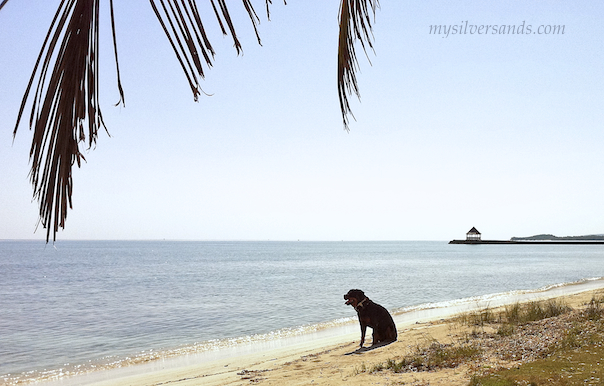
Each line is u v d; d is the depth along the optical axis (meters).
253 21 1.43
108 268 72.06
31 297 34.75
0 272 63.69
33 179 1.10
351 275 52.38
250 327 20.69
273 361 12.08
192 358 14.71
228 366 12.42
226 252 160.62
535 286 37.34
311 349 13.73
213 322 22.25
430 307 24.70
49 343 18.17
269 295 33.22
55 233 1.10
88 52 1.17
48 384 12.34
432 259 95.12
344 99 1.71
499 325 12.99
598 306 12.83
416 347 10.36
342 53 1.69
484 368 7.51
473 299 28.16
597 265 67.56
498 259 91.19
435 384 6.94
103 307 28.53
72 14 1.16
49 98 1.12
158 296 33.91
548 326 10.96
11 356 15.99
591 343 7.97
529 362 7.37
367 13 1.77
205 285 42.09
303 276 51.78
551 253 125.19
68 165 1.13
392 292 33.97
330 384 8.04
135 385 11.18
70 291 38.88
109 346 17.47
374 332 10.52
